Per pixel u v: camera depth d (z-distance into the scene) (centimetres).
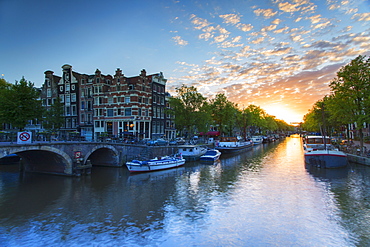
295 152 4938
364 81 2916
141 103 4481
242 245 1141
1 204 1683
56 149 2375
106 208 1611
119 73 4512
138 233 1255
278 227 1324
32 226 1336
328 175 2509
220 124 5825
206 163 3512
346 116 3062
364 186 2061
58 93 5250
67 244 1148
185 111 4359
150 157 3309
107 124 4619
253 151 5203
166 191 2006
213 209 1589
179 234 1245
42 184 2228
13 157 3491
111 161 3189
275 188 2058
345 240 1179
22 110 3048
